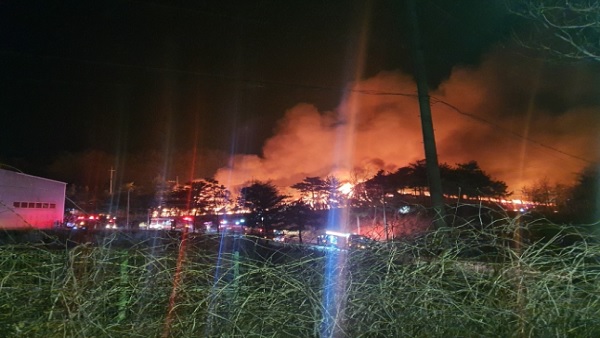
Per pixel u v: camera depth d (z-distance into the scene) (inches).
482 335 188.1
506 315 192.4
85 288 193.6
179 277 204.2
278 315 193.8
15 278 201.5
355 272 205.3
